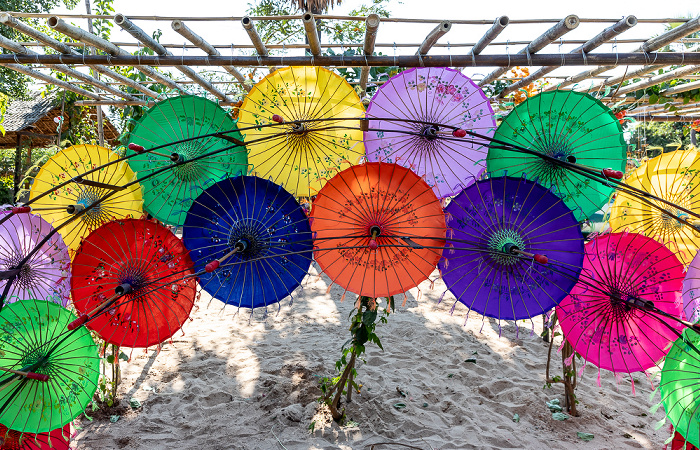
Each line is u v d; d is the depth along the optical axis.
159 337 2.37
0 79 17.62
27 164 12.20
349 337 4.87
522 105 2.60
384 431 3.10
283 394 3.59
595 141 2.62
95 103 6.07
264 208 2.38
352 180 2.31
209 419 3.26
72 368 2.18
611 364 2.41
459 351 4.49
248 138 2.71
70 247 2.89
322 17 3.04
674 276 2.34
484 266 2.29
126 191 2.79
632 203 2.90
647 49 3.32
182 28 3.00
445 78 2.69
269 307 5.94
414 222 2.27
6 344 2.09
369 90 4.88
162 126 2.73
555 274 2.24
